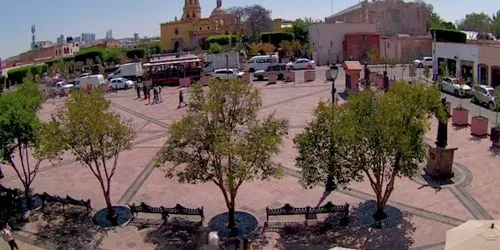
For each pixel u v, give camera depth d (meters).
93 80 54.88
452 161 20.89
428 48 66.81
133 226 17.91
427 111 16.81
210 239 14.79
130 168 24.62
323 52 69.00
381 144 15.69
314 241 16.08
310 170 16.41
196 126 15.91
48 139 17.25
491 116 31.52
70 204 19.78
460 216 17.33
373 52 63.56
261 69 59.84
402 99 16.19
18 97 22.14
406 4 76.25
